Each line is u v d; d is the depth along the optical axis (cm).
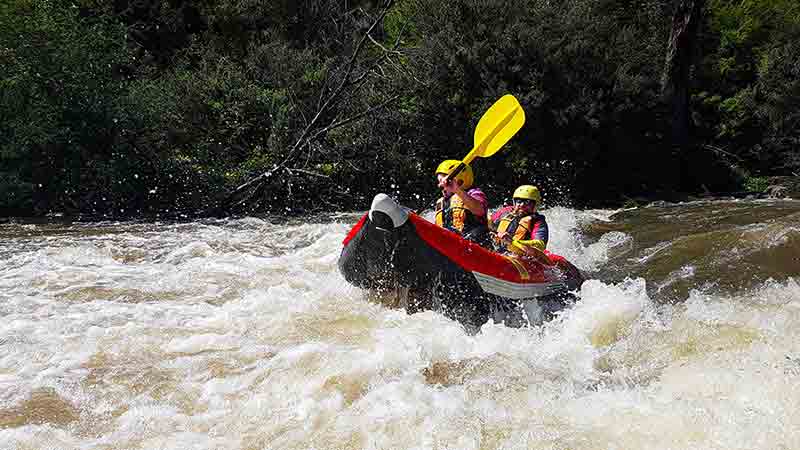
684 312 591
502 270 586
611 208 1436
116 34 1454
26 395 450
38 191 1246
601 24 1561
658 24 1800
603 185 1574
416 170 1484
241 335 561
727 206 1270
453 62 1462
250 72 1658
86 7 1727
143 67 1650
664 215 1177
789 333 525
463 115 1484
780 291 643
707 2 1859
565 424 396
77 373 484
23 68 1228
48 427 411
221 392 455
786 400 405
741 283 677
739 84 1850
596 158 1550
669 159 1616
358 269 579
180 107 1502
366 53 1711
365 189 1457
